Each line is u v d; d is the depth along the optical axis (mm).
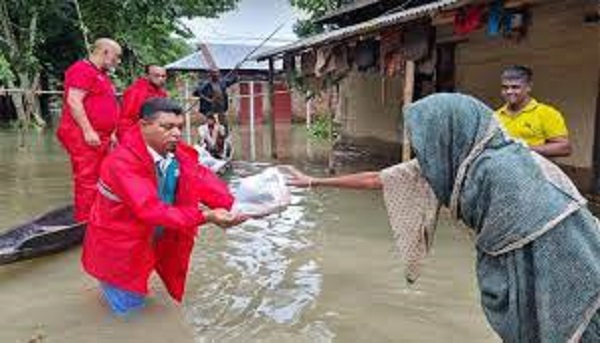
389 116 14562
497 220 2508
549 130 5477
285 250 6582
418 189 2969
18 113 20328
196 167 4809
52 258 6273
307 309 4926
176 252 4859
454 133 2588
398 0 14086
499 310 2607
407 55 9469
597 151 8062
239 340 4367
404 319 4715
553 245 2459
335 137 18641
